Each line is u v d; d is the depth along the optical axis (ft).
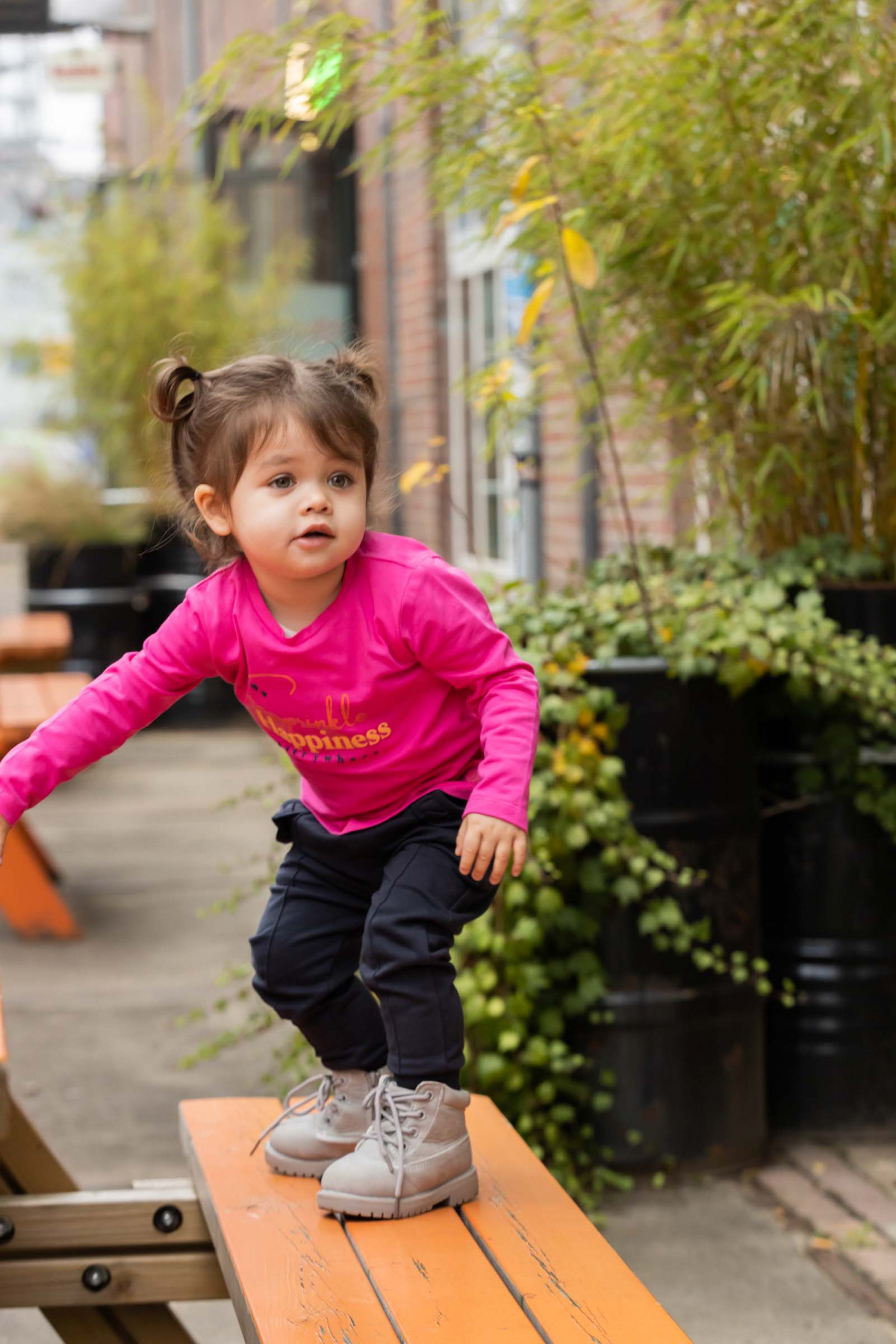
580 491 20.02
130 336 33.04
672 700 10.66
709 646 10.53
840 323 11.09
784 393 11.67
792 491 12.05
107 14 47.96
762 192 10.78
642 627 10.84
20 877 17.81
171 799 25.25
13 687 20.17
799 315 11.05
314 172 39.68
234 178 39.65
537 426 18.47
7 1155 6.94
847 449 11.84
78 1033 14.53
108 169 38.24
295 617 5.93
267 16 37.27
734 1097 11.03
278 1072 12.73
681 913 10.78
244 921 18.35
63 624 26.45
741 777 10.99
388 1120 5.92
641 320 12.14
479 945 10.30
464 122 11.75
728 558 11.97
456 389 13.23
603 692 10.51
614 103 11.05
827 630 10.64
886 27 10.18
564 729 10.53
